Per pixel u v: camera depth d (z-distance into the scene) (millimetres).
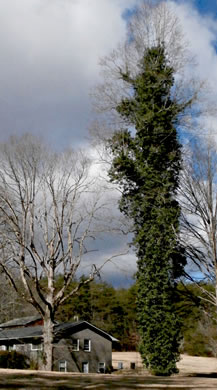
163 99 26219
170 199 23750
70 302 57875
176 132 25484
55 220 29234
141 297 22875
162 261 22906
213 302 23188
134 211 24281
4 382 13016
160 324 22141
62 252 28984
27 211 28375
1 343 44125
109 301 61938
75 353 41938
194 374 26891
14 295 31812
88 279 28594
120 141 25750
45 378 14617
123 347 64250
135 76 26938
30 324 49031
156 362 21703
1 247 27375
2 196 27938
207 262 23266
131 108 26547
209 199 23547
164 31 27578
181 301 23562
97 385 13047
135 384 13633
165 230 23219
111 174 25547
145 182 24391
